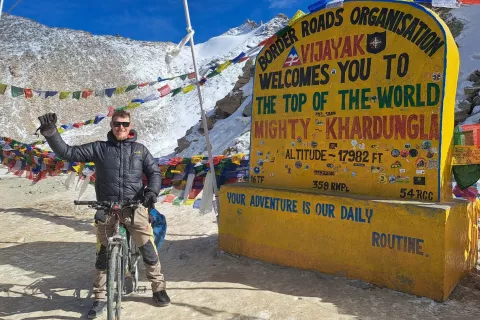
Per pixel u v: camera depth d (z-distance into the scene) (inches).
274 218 195.5
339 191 185.6
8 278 192.4
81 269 205.0
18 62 3425.2
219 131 995.3
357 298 158.1
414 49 163.5
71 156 146.5
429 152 161.8
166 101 3427.7
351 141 181.3
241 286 174.4
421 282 155.5
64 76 3494.1
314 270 183.2
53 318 150.3
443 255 150.3
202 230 277.1
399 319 141.4
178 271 197.6
